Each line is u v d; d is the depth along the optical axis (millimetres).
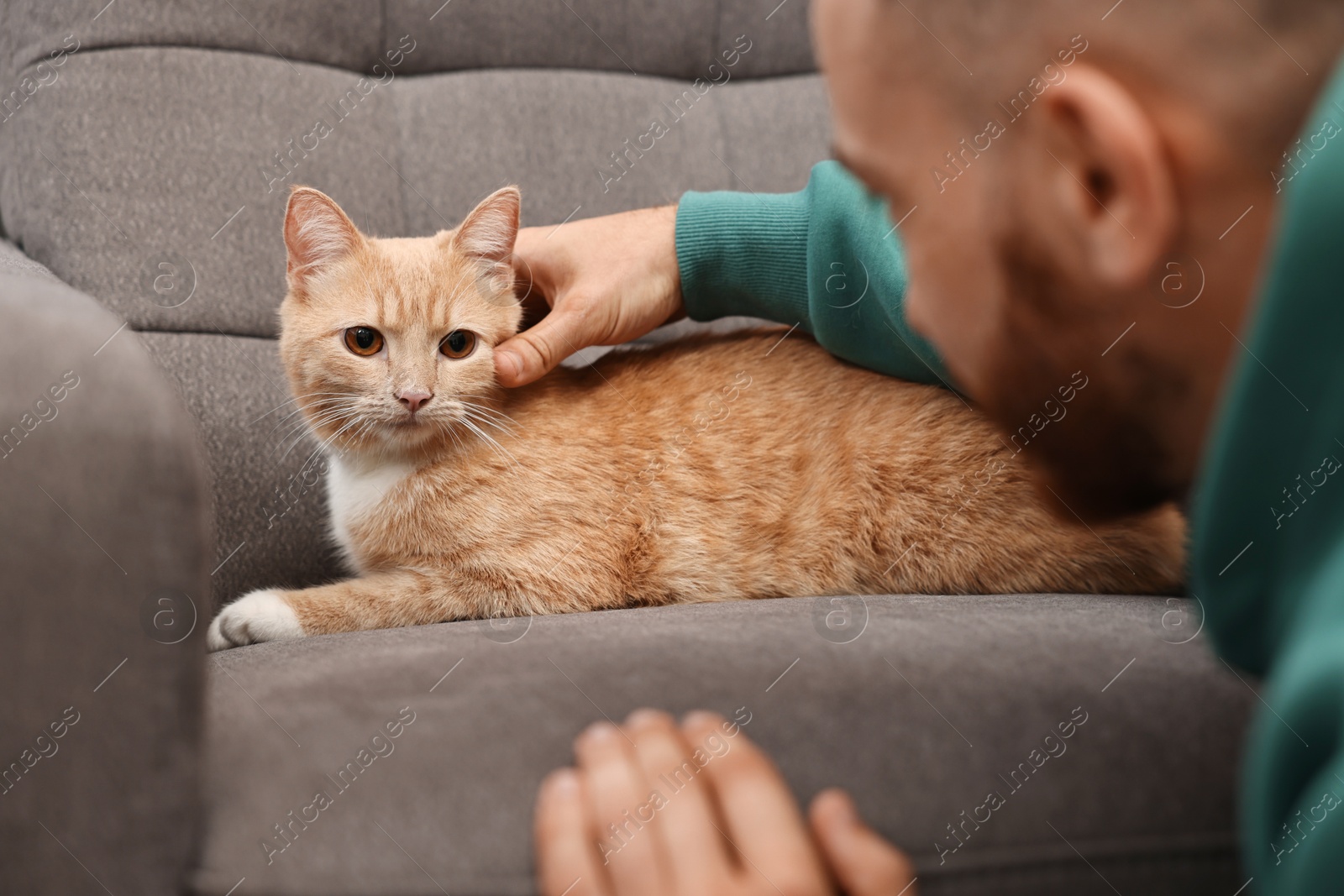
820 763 762
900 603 1135
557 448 1535
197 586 736
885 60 629
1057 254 569
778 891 668
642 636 949
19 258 1416
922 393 1479
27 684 688
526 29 1879
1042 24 538
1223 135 500
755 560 1516
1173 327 571
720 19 1973
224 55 1684
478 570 1480
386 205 1807
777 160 1939
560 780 740
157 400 749
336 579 1698
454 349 1541
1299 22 483
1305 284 431
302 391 1552
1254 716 799
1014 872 729
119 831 696
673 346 1682
